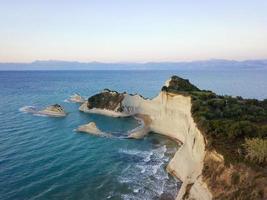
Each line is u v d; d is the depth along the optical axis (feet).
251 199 74.02
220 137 106.22
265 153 84.07
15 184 114.32
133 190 111.86
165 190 112.27
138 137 190.70
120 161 145.18
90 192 109.81
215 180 89.04
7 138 180.14
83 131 202.59
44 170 130.11
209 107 156.15
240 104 168.86
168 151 162.91
